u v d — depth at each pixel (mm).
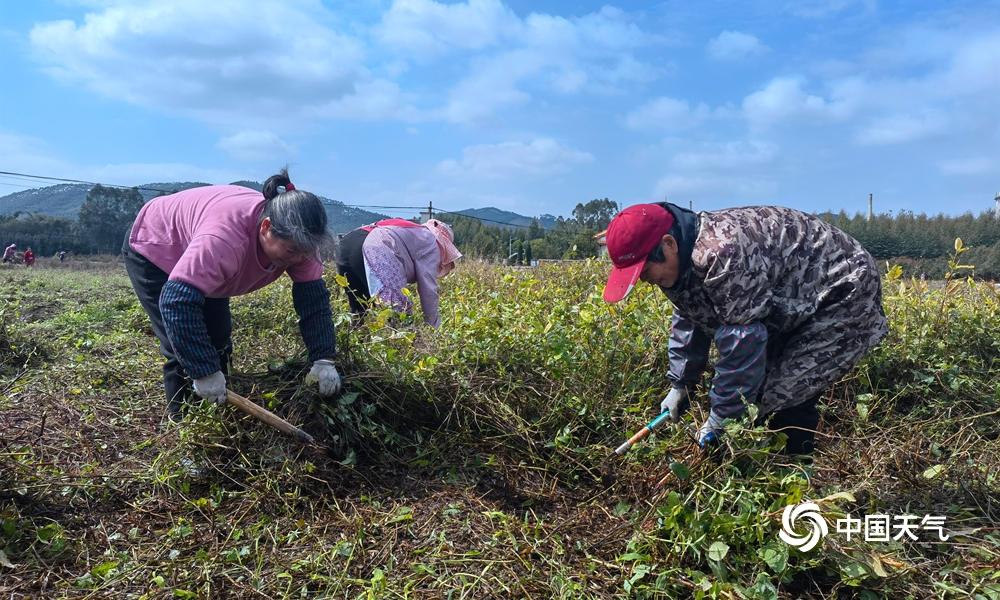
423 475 3322
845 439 3568
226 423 3152
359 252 5312
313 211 2988
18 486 2904
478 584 2461
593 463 3320
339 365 3607
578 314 4516
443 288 8086
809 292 2775
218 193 3209
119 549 2707
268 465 3145
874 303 2824
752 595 2242
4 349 5035
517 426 3535
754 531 2420
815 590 2465
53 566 2578
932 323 4555
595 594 2414
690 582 2379
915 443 3377
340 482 3195
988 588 2305
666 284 2799
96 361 4820
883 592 2396
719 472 2777
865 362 4008
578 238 12375
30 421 3738
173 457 3152
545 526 2861
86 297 9297
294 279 3404
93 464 3213
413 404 3619
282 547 2727
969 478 3086
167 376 3461
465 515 2975
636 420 3635
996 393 3879
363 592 2412
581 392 3779
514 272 9586
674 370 3262
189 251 2973
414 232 5371
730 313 2652
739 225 2701
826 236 2818
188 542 2729
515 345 4027
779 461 2844
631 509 2988
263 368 4156
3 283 11773
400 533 2832
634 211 2686
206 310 3445
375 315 4352
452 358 3830
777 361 2963
